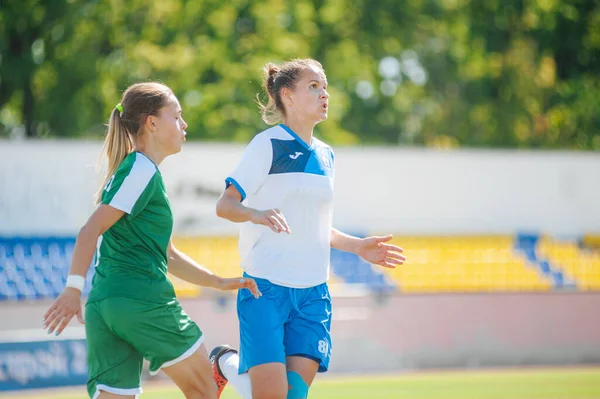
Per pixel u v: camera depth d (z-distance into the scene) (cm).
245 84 7881
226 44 7950
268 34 8056
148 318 1486
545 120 9475
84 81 7625
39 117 7881
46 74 7756
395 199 5322
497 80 9300
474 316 4872
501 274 5291
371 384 3856
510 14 9181
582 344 5031
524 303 4969
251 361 1533
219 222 4941
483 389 3619
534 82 9269
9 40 7762
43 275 4509
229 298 4494
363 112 9119
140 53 7556
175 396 3397
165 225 1534
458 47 9094
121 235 1497
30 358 3869
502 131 9200
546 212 5550
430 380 4025
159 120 1576
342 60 8638
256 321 1548
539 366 4869
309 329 1577
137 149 1586
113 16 7694
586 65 9681
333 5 8644
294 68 1639
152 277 1508
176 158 4862
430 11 8900
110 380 1500
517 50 9288
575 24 9406
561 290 5028
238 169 1552
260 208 1584
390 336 4709
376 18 8812
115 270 1494
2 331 4094
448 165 5425
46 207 4628
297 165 1583
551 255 5459
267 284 1577
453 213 5412
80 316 1524
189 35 8019
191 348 1541
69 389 3809
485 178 5475
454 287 5112
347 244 1745
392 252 1727
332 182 1625
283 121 1669
